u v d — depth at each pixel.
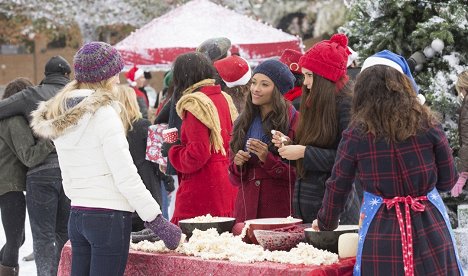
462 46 7.90
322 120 4.27
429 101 7.57
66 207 6.14
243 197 4.77
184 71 5.07
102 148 3.88
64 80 6.16
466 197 7.79
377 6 7.99
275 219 4.38
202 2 12.51
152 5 22.80
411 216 3.37
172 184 6.88
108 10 22.64
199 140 4.82
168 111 6.20
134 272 4.20
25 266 7.72
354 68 6.30
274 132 4.41
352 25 8.28
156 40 11.70
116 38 25.02
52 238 6.02
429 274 3.34
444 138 3.44
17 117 5.97
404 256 3.32
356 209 4.48
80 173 3.93
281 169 4.61
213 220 4.44
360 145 3.43
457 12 7.66
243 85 6.02
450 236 3.45
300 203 4.39
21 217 6.26
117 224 3.90
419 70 7.88
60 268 4.49
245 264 3.73
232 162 4.79
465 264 6.84
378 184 3.41
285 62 5.55
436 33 7.56
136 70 11.68
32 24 24.73
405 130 3.35
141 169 6.10
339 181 3.50
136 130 6.09
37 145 5.89
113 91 4.05
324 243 3.83
